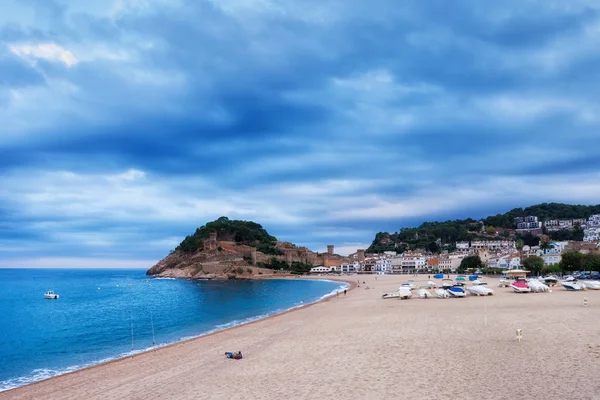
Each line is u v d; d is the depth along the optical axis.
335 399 18.11
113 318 66.88
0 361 36.38
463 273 194.88
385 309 53.97
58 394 24.06
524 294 64.56
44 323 62.81
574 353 22.19
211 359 29.84
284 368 24.64
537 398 16.23
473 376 19.62
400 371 21.50
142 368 29.20
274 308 74.31
